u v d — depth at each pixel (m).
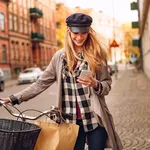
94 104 3.44
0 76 26.59
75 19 3.38
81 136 3.59
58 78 3.52
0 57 42.22
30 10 54.16
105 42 3.56
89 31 3.51
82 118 3.47
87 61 3.45
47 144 3.23
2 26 43.41
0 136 2.74
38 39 55.19
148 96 16.53
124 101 14.74
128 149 6.72
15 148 2.76
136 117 10.34
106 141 3.56
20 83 35.88
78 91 3.48
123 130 8.50
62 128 3.28
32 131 2.86
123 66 90.94
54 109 3.37
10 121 3.24
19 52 48.59
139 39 51.38
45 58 62.09
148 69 32.72
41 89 3.62
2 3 43.47
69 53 3.48
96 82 3.33
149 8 26.73
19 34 49.06
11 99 3.52
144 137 7.67
